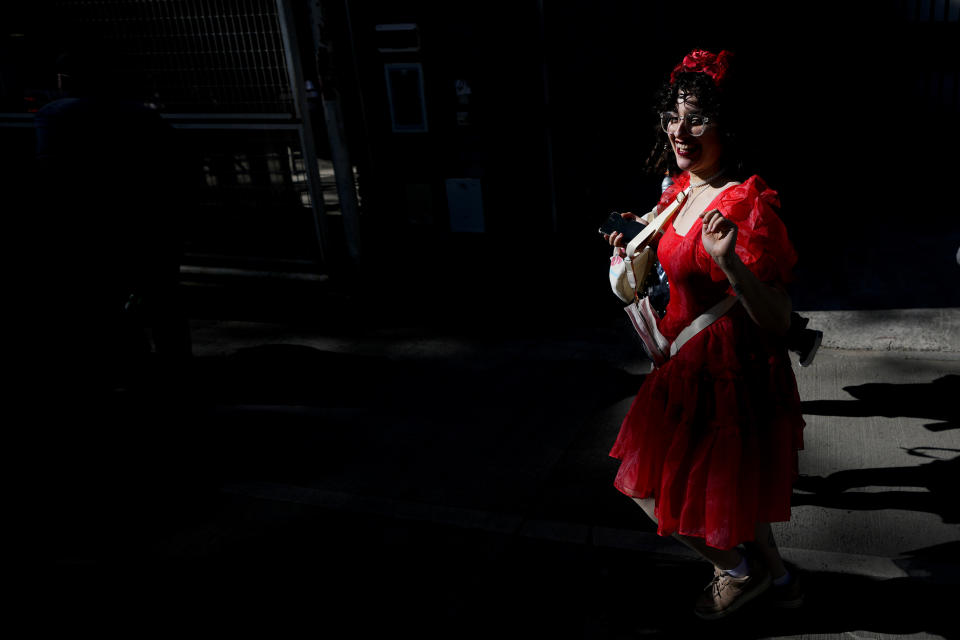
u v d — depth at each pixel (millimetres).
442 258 5707
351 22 5172
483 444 3615
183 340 4312
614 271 2533
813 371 3877
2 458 3729
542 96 5070
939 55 5125
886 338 4004
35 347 4496
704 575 2684
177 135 3990
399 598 2691
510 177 5316
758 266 2049
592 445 3512
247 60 5340
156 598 2775
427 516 3123
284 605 2697
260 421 3996
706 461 2174
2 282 4965
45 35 5816
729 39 5027
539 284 5289
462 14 4977
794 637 2398
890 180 5539
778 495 2197
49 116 3717
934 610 2436
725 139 2154
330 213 6328
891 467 3119
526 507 3125
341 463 3561
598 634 2477
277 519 3184
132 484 3504
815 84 5375
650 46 4883
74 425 3998
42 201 5199
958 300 4168
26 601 2791
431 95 5238
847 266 4660
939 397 3551
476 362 4492
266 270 5941
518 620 2555
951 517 2822
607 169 5156
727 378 2178
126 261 3994
